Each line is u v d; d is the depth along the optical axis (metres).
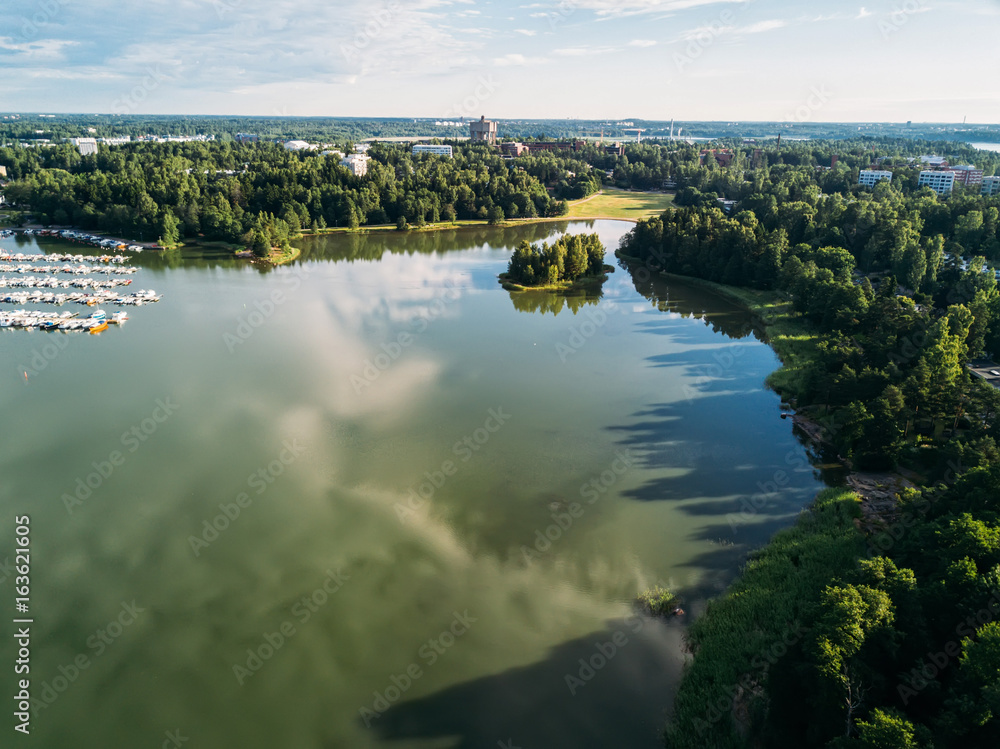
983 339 130.62
